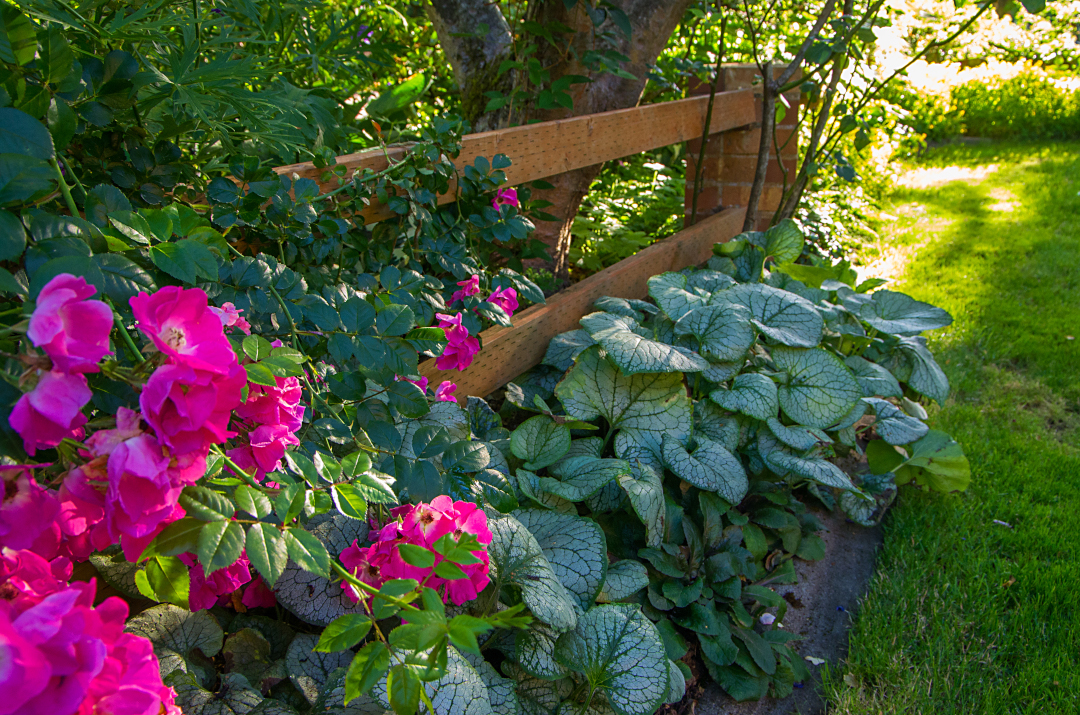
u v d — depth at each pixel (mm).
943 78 11203
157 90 1290
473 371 2260
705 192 4465
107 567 1319
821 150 4258
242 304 1282
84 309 670
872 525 2682
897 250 5773
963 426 3449
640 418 2412
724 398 2553
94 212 973
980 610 2312
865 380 3072
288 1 2135
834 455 2941
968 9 10992
